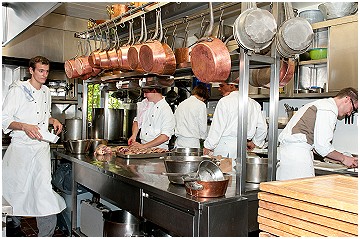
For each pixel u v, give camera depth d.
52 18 5.36
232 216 1.89
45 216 3.56
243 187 1.98
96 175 2.96
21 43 5.17
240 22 1.95
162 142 3.61
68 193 3.77
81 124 4.74
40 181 3.54
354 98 2.79
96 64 3.58
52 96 5.27
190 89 5.09
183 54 2.91
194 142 4.25
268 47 2.28
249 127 3.17
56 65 5.19
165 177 2.45
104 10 5.19
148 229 2.89
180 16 3.14
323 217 1.12
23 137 3.54
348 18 3.62
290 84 4.08
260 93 4.42
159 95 3.87
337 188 1.30
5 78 5.06
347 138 3.94
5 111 3.43
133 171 2.66
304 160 2.84
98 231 3.09
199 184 1.89
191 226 1.88
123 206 2.54
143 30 3.16
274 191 1.28
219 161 2.37
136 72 3.40
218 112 3.11
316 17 3.97
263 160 2.33
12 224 3.90
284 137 2.92
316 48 3.94
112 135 5.46
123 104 5.80
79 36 4.22
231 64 2.40
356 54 3.55
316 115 2.79
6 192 3.53
